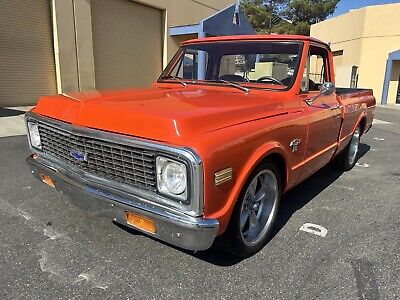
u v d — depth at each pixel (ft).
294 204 13.91
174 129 7.50
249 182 9.00
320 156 13.43
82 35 38.99
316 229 11.71
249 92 11.66
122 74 45.85
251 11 144.77
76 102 9.52
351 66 75.46
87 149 8.86
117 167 8.34
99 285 8.41
